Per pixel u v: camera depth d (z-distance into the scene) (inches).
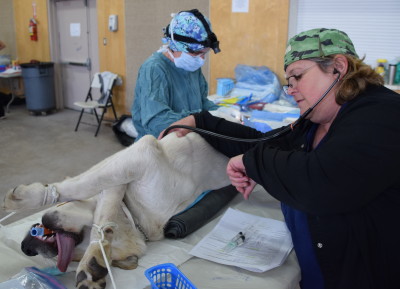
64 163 163.6
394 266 39.8
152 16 192.9
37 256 45.9
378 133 34.1
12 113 248.1
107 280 41.9
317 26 153.1
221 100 132.0
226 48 168.7
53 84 245.8
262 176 39.3
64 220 43.6
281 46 155.7
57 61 253.8
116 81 212.2
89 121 230.2
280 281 43.4
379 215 39.0
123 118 187.6
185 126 56.3
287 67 41.3
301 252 46.4
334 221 40.4
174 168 52.9
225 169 61.9
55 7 245.4
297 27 156.8
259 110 118.2
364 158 33.9
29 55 269.0
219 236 52.1
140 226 50.3
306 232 45.3
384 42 144.3
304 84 39.9
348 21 148.0
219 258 46.7
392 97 36.8
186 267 45.4
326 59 38.3
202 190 59.3
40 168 157.9
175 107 82.5
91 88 219.9
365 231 39.6
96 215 45.9
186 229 51.4
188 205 55.6
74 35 240.1
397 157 33.9
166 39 78.5
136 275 43.2
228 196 61.9
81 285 38.9
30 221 54.7
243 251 48.4
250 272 44.7
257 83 150.1
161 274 39.2
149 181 48.8
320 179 35.1
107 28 215.0
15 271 43.6
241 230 53.7
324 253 41.7
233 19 163.9
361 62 39.1
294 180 36.6
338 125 38.1
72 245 43.9
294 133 51.2
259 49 161.0
